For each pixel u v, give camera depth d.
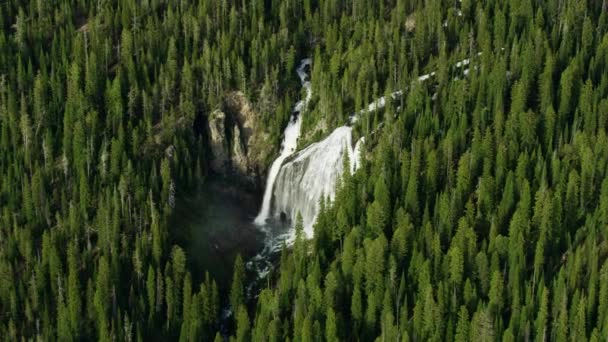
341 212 165.75
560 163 167.25
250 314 167.00
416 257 156.25
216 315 164.12
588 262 152.25
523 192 161.25
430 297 147.75
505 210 162.88
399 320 153.25
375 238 162.88
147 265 170.62
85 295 168.38
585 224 158.38
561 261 156.25
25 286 170.88
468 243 156.88
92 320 164.25
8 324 166.88
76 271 166.50
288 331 156.12
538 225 159.88
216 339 154.12
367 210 164.50
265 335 154.50
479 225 163.38
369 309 152.50
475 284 153.50
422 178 171.75
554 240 157.88
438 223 164.12
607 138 168.75
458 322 146.12
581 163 166.25
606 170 165.75
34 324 167.12
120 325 160.88
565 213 161.25
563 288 147.00
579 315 143.50
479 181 166.75
